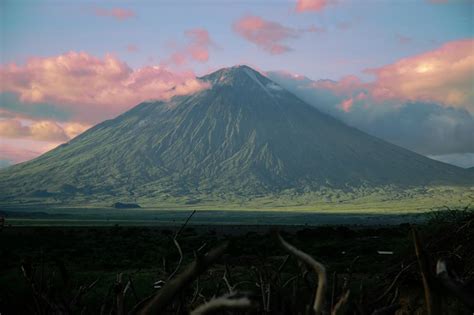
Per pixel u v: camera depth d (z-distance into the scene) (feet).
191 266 7.07
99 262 96.32
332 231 165.89
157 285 14.48
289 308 13.76
